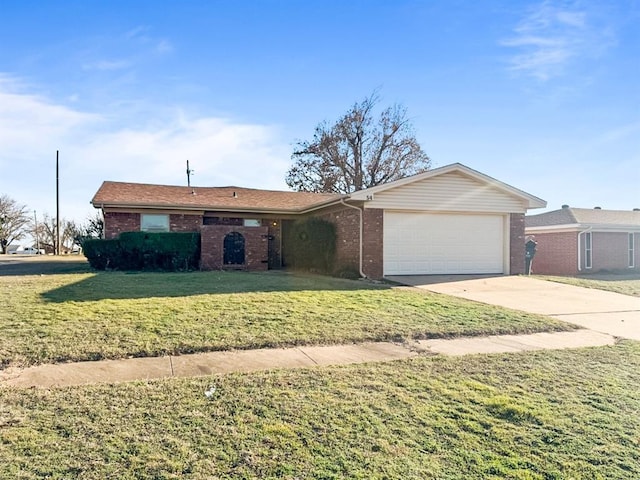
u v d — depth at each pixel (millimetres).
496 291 11680
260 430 3400
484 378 4750
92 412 3693
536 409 3889
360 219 14070
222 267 16328
